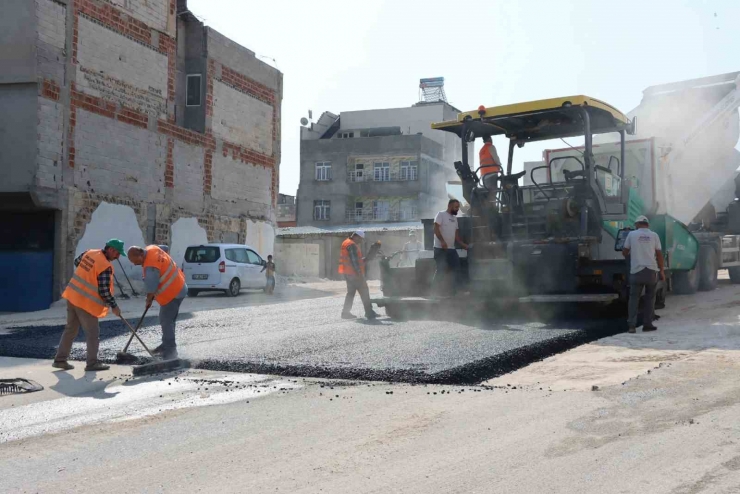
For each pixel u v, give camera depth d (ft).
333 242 141.79
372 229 143.54
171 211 82.74
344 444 15.81
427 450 15.15
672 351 27.27
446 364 23.93
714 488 12.48
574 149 41.27
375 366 24.29
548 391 20.76
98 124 71.51
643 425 16.62
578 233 37.55
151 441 16.71
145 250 27.99
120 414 19.80
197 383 23.93
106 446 16.43
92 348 27.02
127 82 75.61
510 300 36.83
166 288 27.66
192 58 90.43
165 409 20.17
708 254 51.67
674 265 44.52
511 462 14.16
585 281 37.52
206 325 40.83
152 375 25.79
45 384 24.54
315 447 15.66
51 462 15.30
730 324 34.42
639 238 33.27
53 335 37.86
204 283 75.82
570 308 38.78
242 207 97.76
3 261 65.51
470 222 39.65
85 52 69.82
